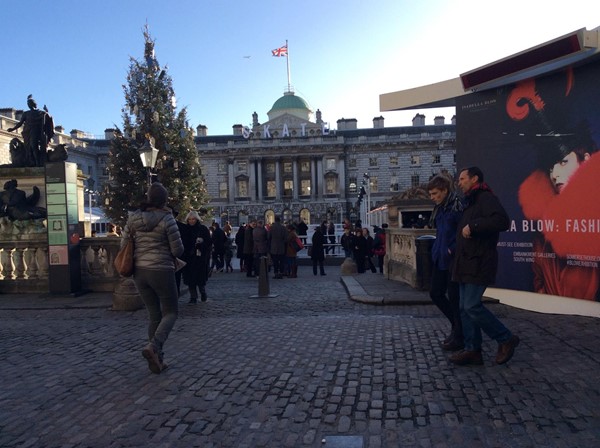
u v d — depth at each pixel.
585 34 6.33
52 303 9.98
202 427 3.81
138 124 32.62
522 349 5.55
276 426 3.79
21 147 12.93
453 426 3.68
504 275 8.20
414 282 10.70
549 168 7.55
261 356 5.68
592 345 5.60
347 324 7.21
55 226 10.62
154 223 5.23
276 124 92.56
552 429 3.57
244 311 9.40
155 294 5.45
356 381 4.71
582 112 7.12
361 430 3.67
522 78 7.67
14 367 5.56
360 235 17.22
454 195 5.55
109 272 11.52
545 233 7.65
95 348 6.32
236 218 87.94
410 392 4.38
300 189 89.50
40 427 3.89
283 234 16.14
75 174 11.00
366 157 87.69
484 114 8.30
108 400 4.43
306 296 11.19
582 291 7.20
